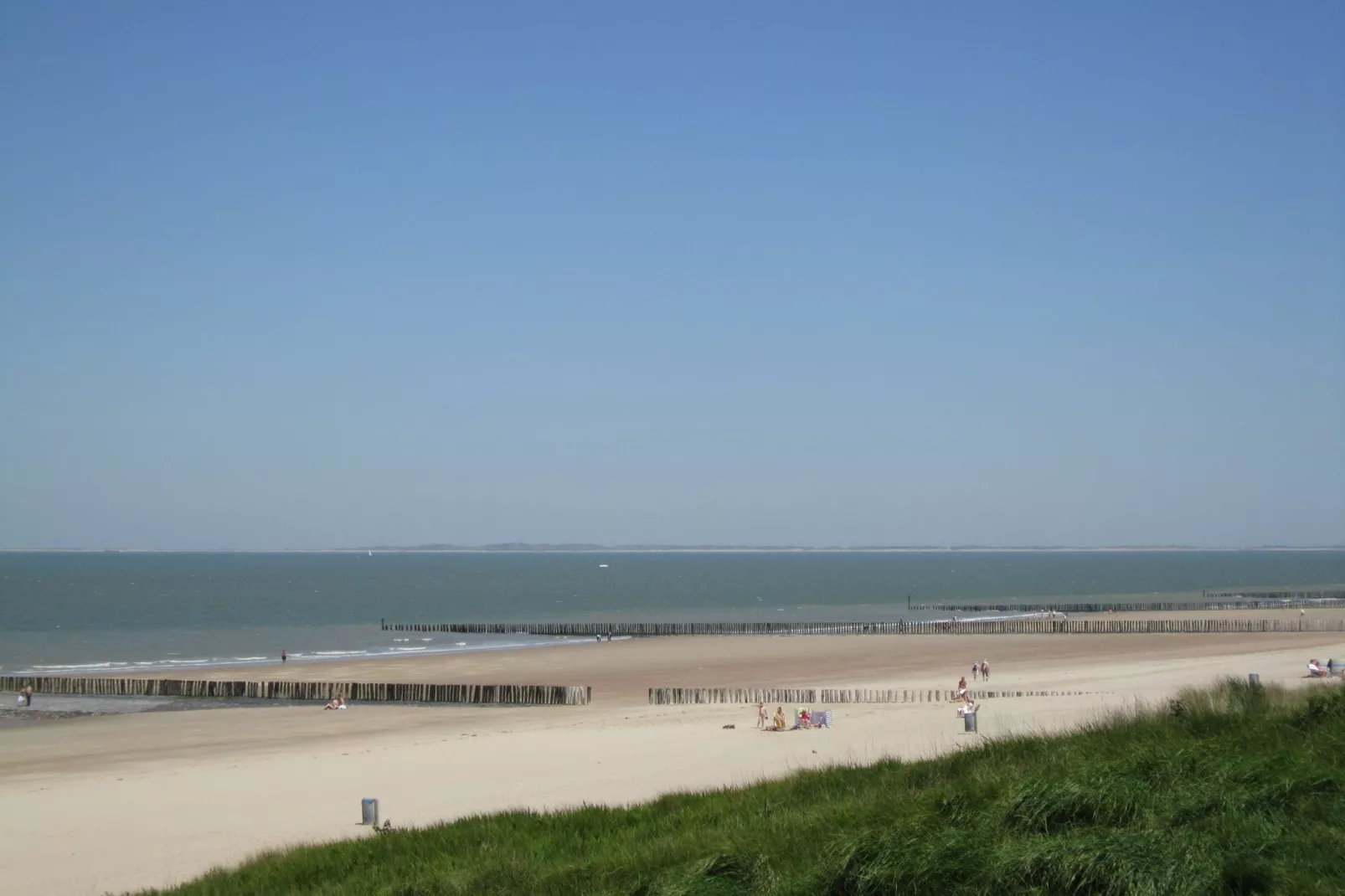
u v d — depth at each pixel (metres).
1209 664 55.66
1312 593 170.38
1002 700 42.31
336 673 67.00
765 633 96.75
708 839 14.41
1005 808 11.73
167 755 37.91
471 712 49.19
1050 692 45.03
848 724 36.22
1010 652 74.94
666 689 51.12
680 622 117.25
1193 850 9.76
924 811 12.42
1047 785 11.84
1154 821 10.68
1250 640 83.06
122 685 58.53
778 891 10.78
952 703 43.25
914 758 25.97
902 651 77.81
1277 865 9.43
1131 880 9.37
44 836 24.61
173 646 89.81
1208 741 13.95
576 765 30.70
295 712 50.34
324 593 183.88
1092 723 20.19
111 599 163.25
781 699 48.28
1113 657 68.62
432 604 154.50
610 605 150.25
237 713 50.31
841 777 18.97
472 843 17.95
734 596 173.38
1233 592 176.50
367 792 28.39
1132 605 135.00
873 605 147.62
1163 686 44.53
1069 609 128.88
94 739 42.47
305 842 22.52
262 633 104.25
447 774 30.58
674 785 26.48
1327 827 10.21
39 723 47.22
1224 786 11.50
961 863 10.31
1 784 32.28
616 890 12.44
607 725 40.66
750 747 32.16
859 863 10.70
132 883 20.23
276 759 35.34
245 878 17.78
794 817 14.93
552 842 17.22
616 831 17.84
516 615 130.25
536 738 37.06
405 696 55.34
